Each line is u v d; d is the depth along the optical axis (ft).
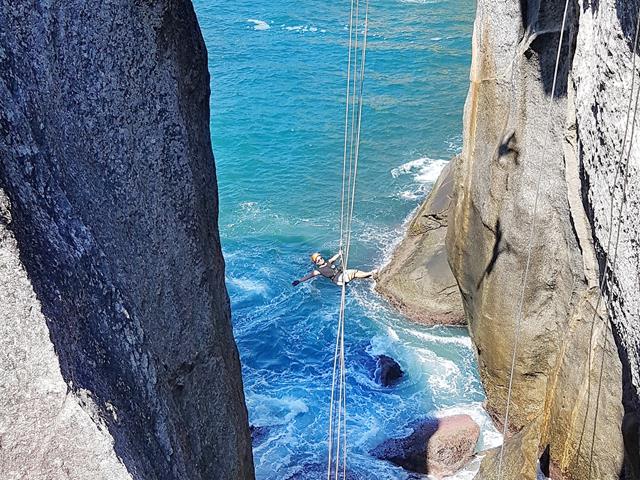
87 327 13.26
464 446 42.19
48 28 15.66
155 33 19.17
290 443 44.24
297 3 133.08
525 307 39.42
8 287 11.64
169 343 19.92
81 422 11.57
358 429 45.11
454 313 54.08
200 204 21.76
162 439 14.89
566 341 35.76
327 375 50.44
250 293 59.98
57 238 13.30
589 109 25.77
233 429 23.59
